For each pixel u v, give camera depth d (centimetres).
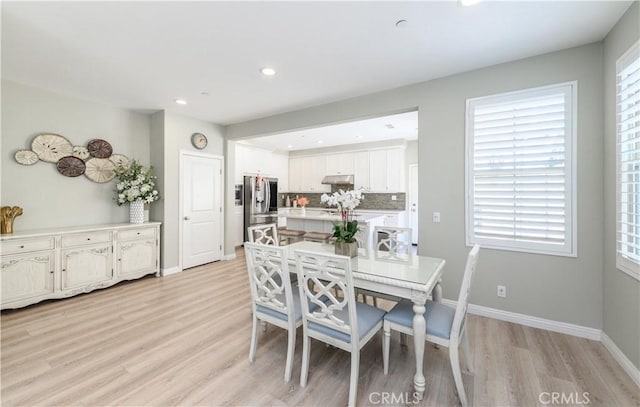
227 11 190
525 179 257
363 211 682
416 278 185
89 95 351
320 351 223
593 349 219
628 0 177
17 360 206
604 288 225
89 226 361
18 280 285
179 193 437
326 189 746
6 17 195
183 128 441
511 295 266
